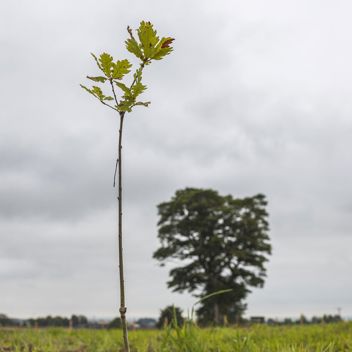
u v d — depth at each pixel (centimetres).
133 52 232
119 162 233
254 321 1217
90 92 232
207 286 4875
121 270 227
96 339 825
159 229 5262
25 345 644
